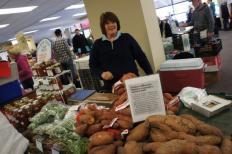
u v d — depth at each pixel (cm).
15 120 183
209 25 476
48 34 2156
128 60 219
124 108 125
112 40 218
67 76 263
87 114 126
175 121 101
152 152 92
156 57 321
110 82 221
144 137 103
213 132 96
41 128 152
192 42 425
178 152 85
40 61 270
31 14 989
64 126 140
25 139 160
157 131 101
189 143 87
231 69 471
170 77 296
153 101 116
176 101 134
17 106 194
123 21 313
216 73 412
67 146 126
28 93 223
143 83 115
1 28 1189
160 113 115
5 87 205
